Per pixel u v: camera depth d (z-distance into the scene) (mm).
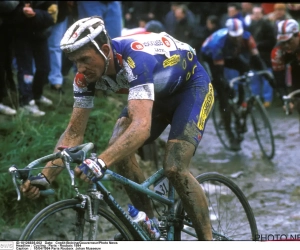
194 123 5961
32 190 5445
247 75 13602
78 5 13023
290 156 13273
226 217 7414
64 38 5457
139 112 5469
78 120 6016
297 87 10844
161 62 5859
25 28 10531
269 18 19656
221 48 13344
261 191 10633
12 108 10516
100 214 5660
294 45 10422
